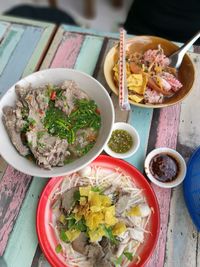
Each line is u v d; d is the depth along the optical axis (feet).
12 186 1.22
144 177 1.19
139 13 2.08
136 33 2.06
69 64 1.52
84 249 1.07
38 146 1.15
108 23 2.77
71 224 1.10
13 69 1.50
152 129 1.35
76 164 1.13
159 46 1.48
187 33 2.02
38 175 1.09
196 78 1.50
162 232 1.14
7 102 1.24
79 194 1.13
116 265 1.05
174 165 1.24
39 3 2.91
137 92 1.37
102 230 1.06
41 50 1.57
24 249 1.10
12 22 1.67
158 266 1.09
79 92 1.28
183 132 1.35
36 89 1.25
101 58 1.54
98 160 1.24
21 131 1.19
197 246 1.12
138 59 1.47
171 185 1.20
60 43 1.58
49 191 1.17
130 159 1.28
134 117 1.38
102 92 1.26
